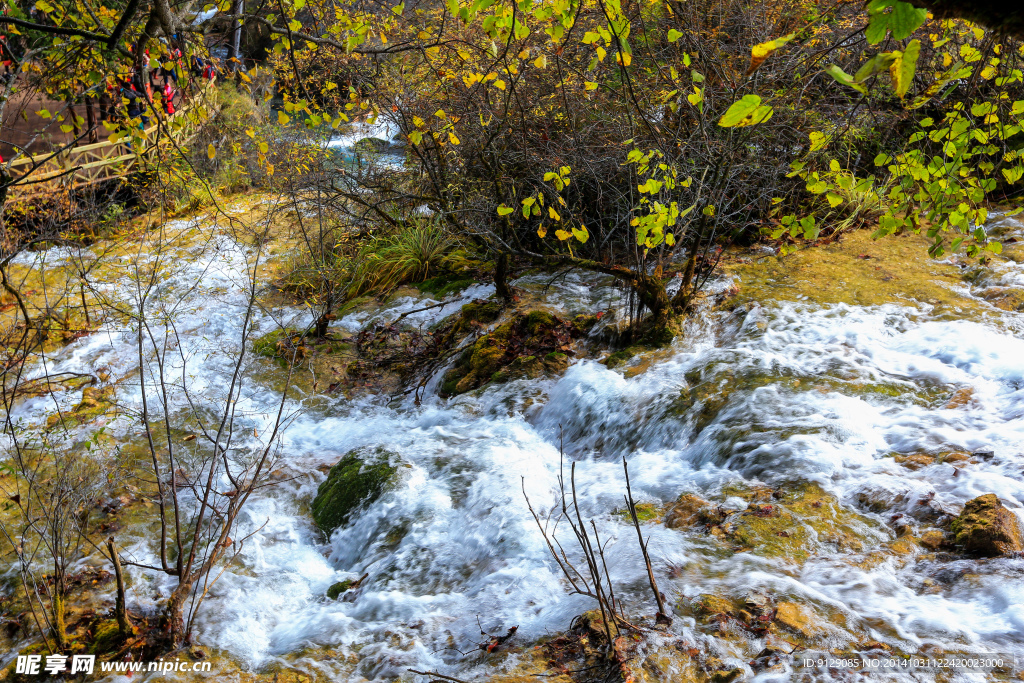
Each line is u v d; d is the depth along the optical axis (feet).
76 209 33.09
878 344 17.74
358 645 12.03
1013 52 12.50
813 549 11.59
